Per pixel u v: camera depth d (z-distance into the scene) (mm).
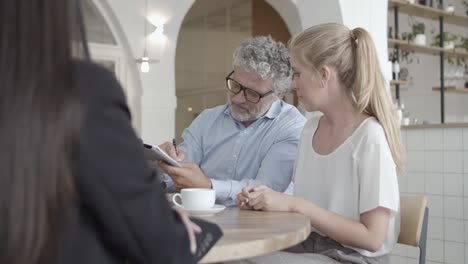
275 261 1290
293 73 1525
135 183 615
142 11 5918
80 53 623
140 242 626
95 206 596
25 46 545
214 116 2176
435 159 3592
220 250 873
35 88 539
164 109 6082
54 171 545
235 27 8086
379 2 4020
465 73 6457
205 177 1710
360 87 1414
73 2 597
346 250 1412
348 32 1490
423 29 5871
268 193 1346
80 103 576
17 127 531
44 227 547
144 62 5895
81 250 601
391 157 1380
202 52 8898
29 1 554
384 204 1326
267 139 2029
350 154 1427
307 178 1544
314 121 1613
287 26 5547
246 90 1988
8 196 529
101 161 589
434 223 3592
